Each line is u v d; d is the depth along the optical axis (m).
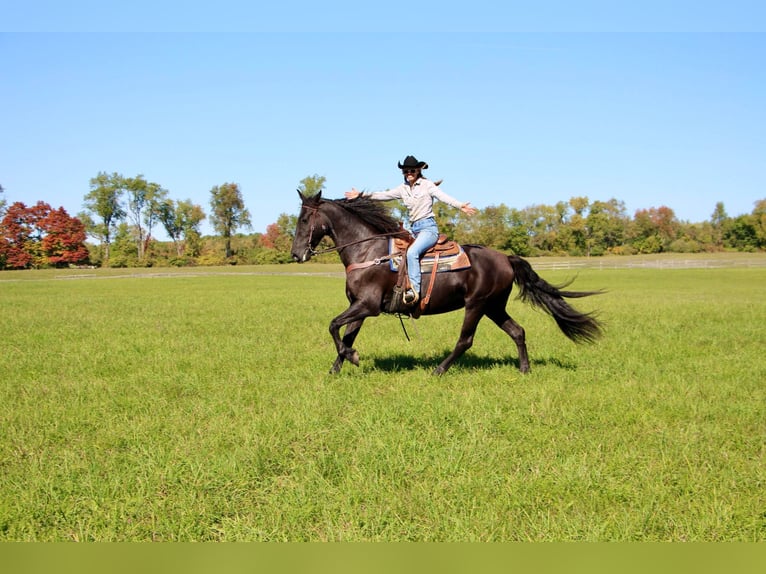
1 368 10.20
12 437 6.61
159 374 9.61
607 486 5.30
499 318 9.91
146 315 18.61
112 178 115.44
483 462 5.84
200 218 119.75
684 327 15.02
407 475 5.61
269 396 8.23
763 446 6.30
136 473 5.64
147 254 105.88
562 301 9.70
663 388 8.57
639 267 70.31
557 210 123.50
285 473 5.73
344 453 6.12
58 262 95.69
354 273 9.20
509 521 4.77
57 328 15.27
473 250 9.53
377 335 14.02
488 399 7.93
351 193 9.91
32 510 4.94
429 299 9.16
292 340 13.29
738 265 71.31
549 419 7.10
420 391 8.42
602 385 8.83
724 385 8.70
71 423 7.05
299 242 9.43
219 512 4.99
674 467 5.76
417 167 9.12
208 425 7.07
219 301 24.62
